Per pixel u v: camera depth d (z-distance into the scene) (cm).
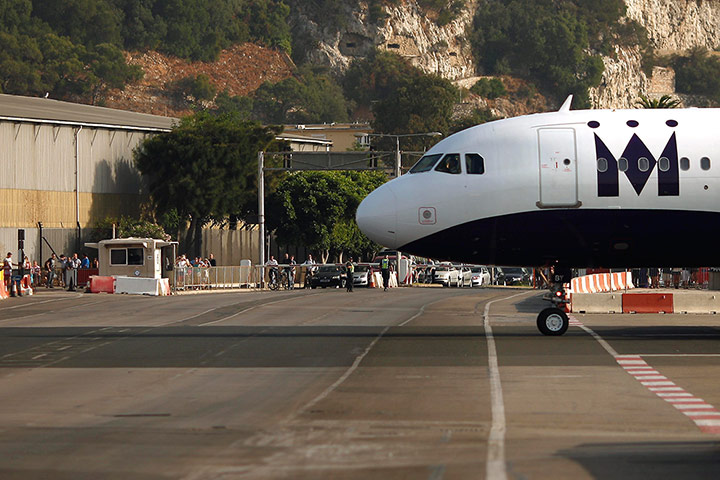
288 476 4012
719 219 9694
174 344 9569
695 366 7650
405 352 8794
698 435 4859
